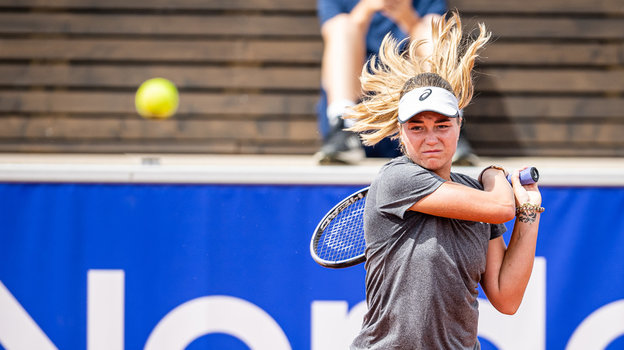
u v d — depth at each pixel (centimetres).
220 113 2067
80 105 2072
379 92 982
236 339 1317
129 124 2067
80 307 1320
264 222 1320
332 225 1065
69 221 1324
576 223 1320
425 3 1734
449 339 820
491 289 866
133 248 1321
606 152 2058
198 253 1319
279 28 2075
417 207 807
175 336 1317
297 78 2070
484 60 2056
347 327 1312
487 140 2053
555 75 2066
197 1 2075
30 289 1321
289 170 1318
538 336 1317
